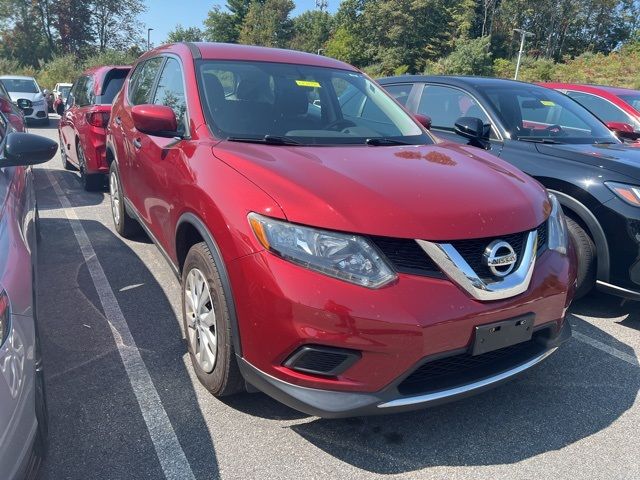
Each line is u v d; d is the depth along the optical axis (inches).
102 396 111.5
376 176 102.3
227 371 101.3
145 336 136.5
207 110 128.9
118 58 1565.0
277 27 2883.9
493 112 190.1
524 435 106.3
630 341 146.6
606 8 2834.6
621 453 102.1
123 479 89.9
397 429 106.3
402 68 2276.1
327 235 88.0
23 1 1760.6
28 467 67.4
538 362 104.2
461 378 95.4
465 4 2546.8
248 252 92.0
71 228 224.8
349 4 2498.8
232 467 94.0
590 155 159.9
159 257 191.8
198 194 108.1
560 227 113.2
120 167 187.8
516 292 95.6
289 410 110.0
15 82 702.5
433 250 89.9
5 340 68.7
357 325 84.9
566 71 1902.1
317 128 134.7
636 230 143.1
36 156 107.0
